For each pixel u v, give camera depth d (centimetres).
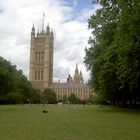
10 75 11362
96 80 8244
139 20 3766
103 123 3769
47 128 3075
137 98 8850
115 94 8288
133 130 2895
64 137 2348
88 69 8225
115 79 7138
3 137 2291
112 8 4703
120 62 5038
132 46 4206
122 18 4009
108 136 2420
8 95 15350
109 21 5447
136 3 3688
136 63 4628
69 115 5784
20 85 18575
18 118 4666
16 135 2431
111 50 6100
